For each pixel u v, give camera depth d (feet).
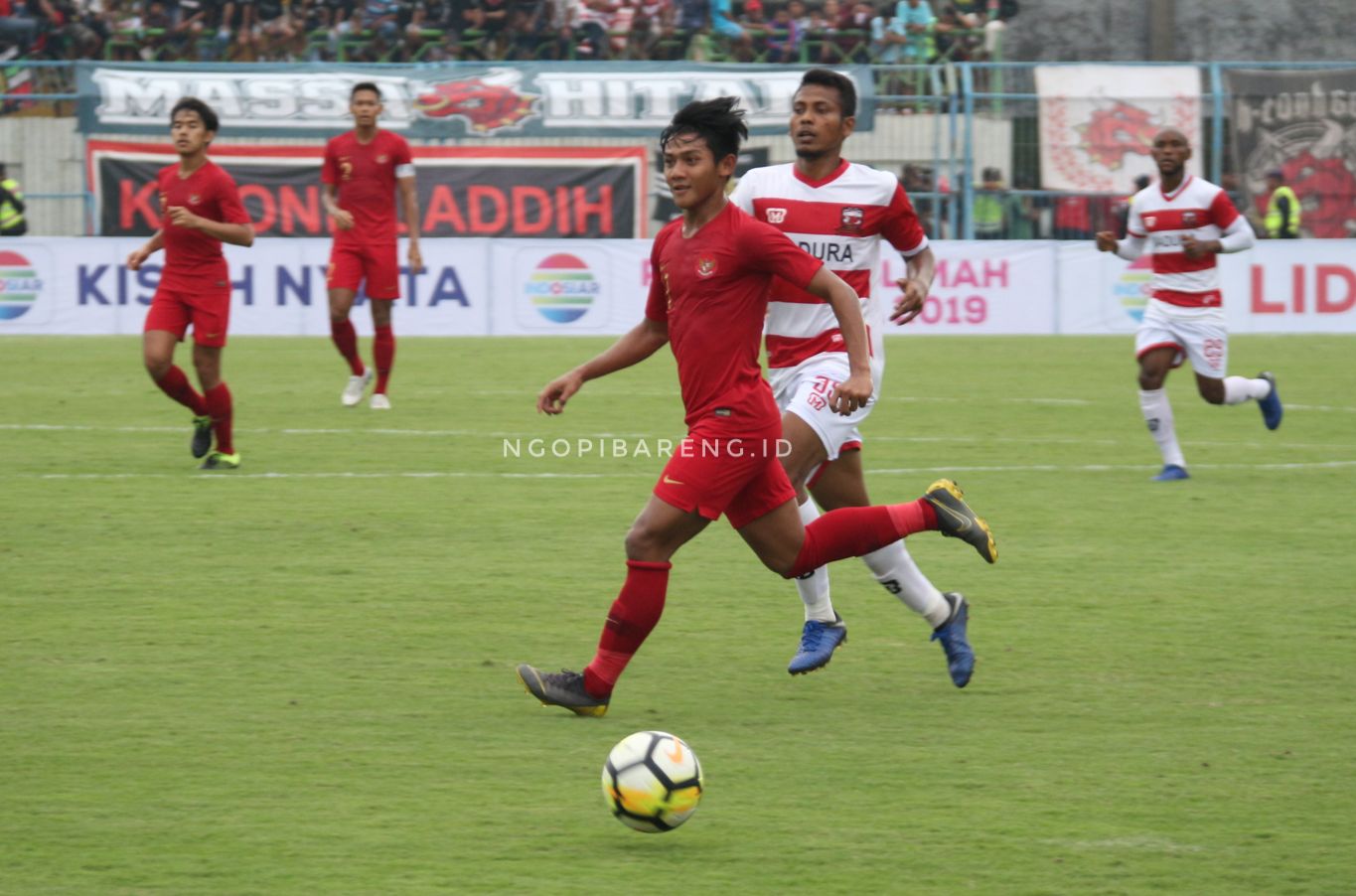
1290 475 125.80
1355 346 226.17
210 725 60.54
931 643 75.31
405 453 131.03
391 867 46.78
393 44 311.27
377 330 157.38
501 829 50.06
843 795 53.62
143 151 260.83
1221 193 123.65
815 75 71.36
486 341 227.40
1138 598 84.23
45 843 48.37
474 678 67.72
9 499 108.68
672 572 90.89
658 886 45.55
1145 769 56.49
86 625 75.97
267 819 50.70
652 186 264.72
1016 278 243.40
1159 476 122.72
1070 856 48.03
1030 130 266.16
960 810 52.19
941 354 215.92
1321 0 341.41
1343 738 60.29
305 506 107.76
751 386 60.54
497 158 261.24
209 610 79.20
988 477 122.83
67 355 201.57
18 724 60.44
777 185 72.69
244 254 230.07
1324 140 262.47
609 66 264.72
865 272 72.59
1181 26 339.98
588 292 235.61
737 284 59.67
